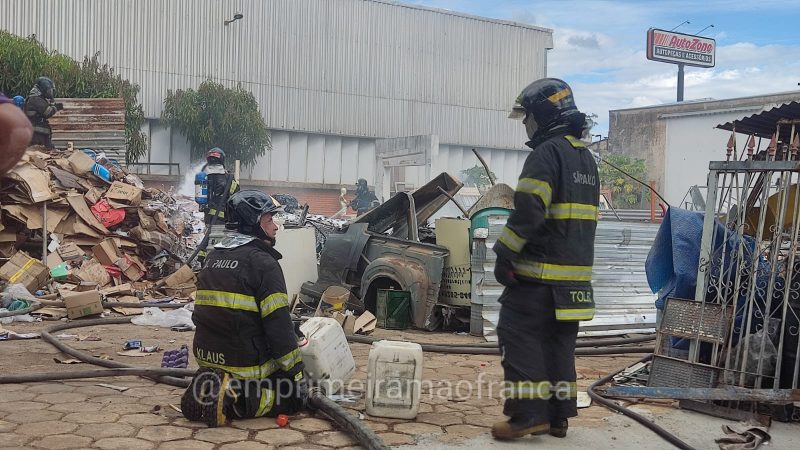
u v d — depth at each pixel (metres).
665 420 4.34
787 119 4.73
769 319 4.46
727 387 4.39
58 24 32.53
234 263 3.94
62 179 10.02
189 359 5.79
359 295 8.38
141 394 4.57
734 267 4.74
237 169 19.48
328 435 3.84
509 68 43.88
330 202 37.16
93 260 9.65
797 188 4.41
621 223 8.02
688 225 5.06
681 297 5.00
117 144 14.49
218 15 35.84
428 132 41.38
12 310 7.73
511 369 3.81
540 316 3.78
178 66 34.97
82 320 7.56
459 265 7.72
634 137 36.47
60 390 4.60
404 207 8.84
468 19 42.53
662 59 54.66
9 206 9.23
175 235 11.38
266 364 4.04
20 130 1.58
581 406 4.60
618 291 7.70
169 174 32.00
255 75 36.81
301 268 8.93
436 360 6.09
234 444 3.64
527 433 3.79
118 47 33.69
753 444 3.91
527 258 3.78
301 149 38.06
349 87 39.22
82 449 3.48
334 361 4.63
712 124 33.12
